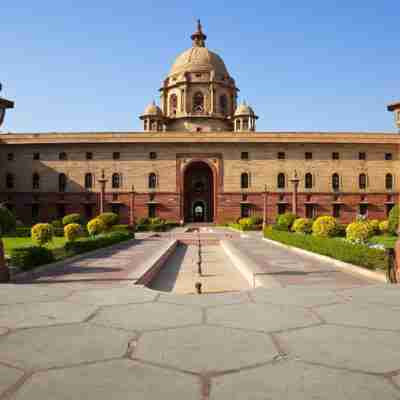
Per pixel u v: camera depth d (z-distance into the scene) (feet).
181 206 162.71
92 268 44.32
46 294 22.24
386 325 15.96
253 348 13.37
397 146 165.68
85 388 10.41
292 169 164.04
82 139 162.40
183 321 16.69
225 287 42.65
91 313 18.06
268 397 9.88
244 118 188.24
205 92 193.16
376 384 10.57
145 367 11.79
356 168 164.66
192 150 164.14
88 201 162.09
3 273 31.68
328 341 14.05
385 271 36.76
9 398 9.86
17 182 163.53
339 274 39.68
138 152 163.73
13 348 13.44
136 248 72.13
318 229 75.31
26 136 163.43
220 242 93.66
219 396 9.95
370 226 62.08
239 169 163.94
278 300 20.45
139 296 21.65
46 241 67.10
